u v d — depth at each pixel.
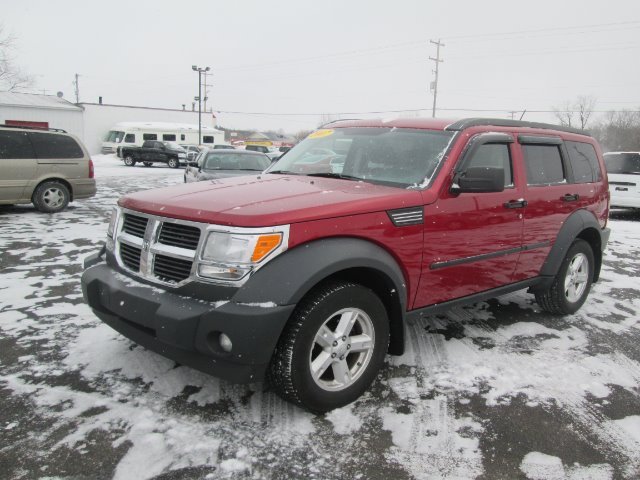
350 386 3.04
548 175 4.43
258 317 2.54
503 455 2.65
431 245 3.38
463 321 4.62
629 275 6.63
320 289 2.84
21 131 10.02
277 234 2.66
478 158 3.75
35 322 4.23
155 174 25.41
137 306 2.82
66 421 2.80
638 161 12.21
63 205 10.59
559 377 3.55
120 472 2.41
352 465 2.52
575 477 2.51
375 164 3.77
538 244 4.28
